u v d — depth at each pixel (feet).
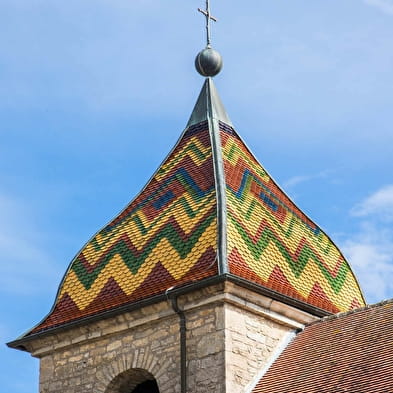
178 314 115.55
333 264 126.52
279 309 116.78
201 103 133.49
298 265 121.90
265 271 117.70
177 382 114.11
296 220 127.03
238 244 117.29
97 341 120.98
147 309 116.98
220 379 111.45
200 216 120.47
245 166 128.36
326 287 123.44
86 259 127.44
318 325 117.91
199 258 116.57
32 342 124.67
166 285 116.88
